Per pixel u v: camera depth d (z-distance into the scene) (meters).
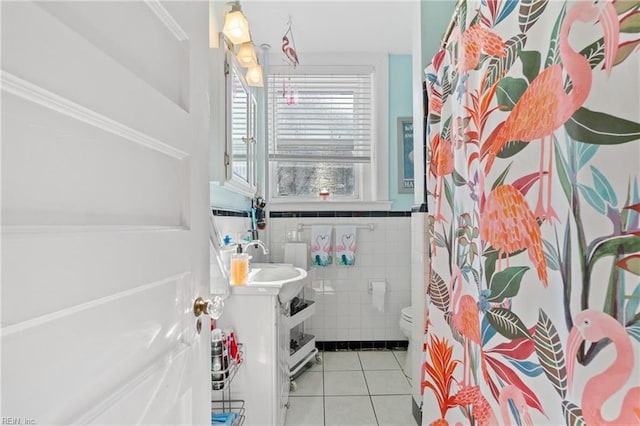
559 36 0.56
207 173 0.79
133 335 0.51
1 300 0.31
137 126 0.51
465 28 0.98
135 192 0.52
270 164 2.60
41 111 0.36
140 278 0.52
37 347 0.35
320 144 2.57
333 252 2.51
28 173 0.35
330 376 2.08
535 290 0.61
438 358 1.18
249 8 1.97
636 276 0.43
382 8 1.98
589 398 0.49
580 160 0.50
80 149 0.41
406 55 2.58
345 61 2.56
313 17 2.07
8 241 0.32
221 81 1.47
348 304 2.53
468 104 0.94
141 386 0.52
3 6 0.32
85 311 0.41
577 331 0.51
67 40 0.39
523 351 0.65
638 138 0.43
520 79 0.67
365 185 2.62
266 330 1.35
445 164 1.18
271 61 2.54
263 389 1.34
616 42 0.45
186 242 0.68
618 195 0.45
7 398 0.32
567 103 0.53
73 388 0.39
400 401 1.79
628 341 0.44
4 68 0.32
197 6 0.75
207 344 0.78
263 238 2.45
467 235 0.97
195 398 0.71
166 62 0.62
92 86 0.42
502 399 0.72
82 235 0.41
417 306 1.68
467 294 0.97
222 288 1.30
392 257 2.55
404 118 2.57
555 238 0.56
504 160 0.71
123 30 0.50
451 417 1.09
